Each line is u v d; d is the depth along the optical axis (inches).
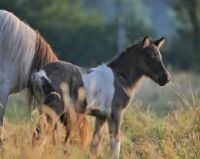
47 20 2628.0
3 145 596.4
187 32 2522.1
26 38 631.8
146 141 629.9
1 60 629.3
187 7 2423.7
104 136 662.5
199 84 1402.6
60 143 571.5
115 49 2810.0
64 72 607.5
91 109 617.9
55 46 2647.6
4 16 632.4
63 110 601.6
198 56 2503.7
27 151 542.0
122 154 617.3
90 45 2731.3
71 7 3068.4
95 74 622.5
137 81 644.1
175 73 1820.9
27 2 2517.2
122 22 2886.3
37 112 639.8
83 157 573.9
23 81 634.2
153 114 796.0
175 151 604.1
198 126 657.6
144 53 641.6
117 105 625.9
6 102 629.3
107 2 5147.6
